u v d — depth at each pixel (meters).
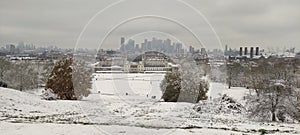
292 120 20.91
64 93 23.36
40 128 11.16
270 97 21.17
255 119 20.09
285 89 21.55
